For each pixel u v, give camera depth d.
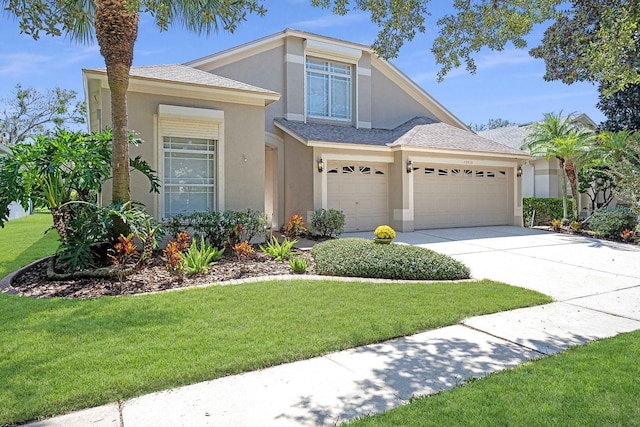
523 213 20.16
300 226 12.41
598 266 9.59
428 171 16.14
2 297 6.27
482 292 6.82
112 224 8.06
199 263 7.80
